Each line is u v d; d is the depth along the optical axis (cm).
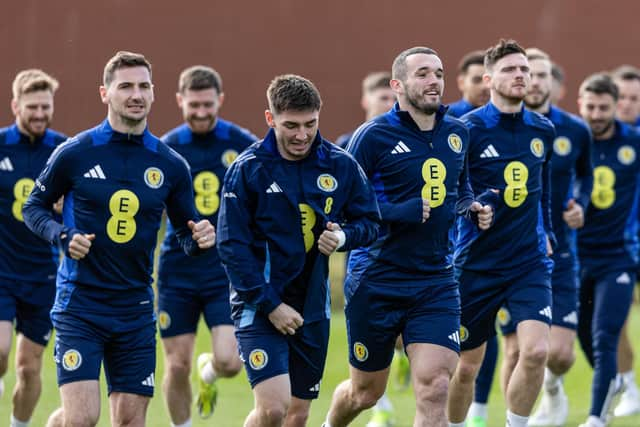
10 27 7556
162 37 7962
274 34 8175
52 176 2522
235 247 2448
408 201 2655
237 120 8162
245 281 2436
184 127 3522
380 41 8219
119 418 2545
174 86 8006
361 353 2784
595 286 3728
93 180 2509
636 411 3941
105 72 2533
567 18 8288
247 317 2492
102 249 2509
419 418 2611
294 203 2480
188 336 3356
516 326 3034
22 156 3303
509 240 3023
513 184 3027
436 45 8225
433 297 2711
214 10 8075
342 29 8219
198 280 3334
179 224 2631
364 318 2755
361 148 2748
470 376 3088
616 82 4316
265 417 2455
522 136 3062
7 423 3516
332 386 4269
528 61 3275
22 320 3309
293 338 2531
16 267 3272
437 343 2653
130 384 2536
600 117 3734
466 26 8225
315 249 2525
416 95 2695
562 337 3459
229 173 2488
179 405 3319
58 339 2508
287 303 2531
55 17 7644
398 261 2712
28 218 2534
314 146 2508
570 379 4581
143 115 2514
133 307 2547
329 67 8225
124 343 2539
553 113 3525
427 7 8212
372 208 2556
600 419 3497
